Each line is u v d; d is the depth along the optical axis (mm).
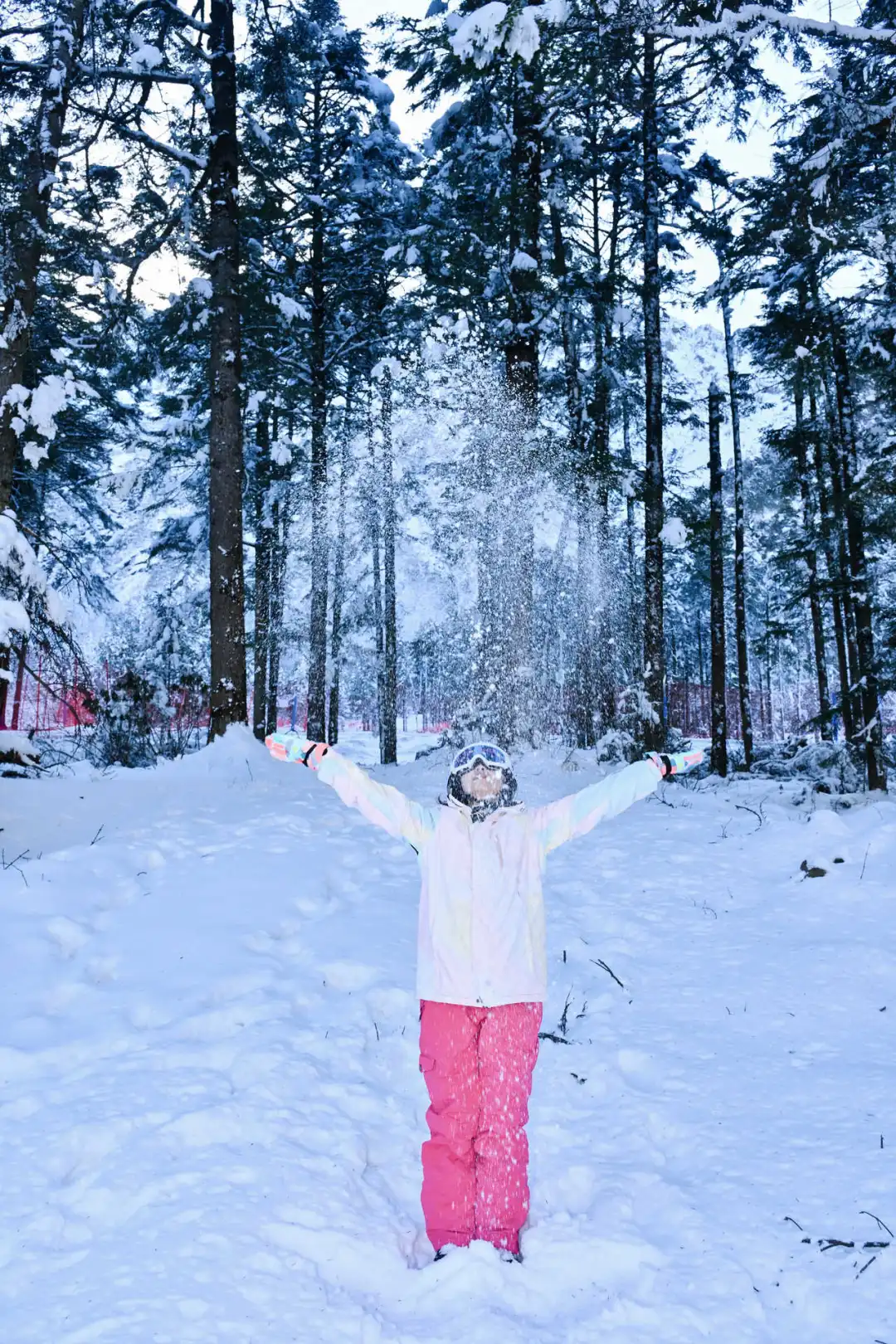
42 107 9664
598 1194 3012
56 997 4328
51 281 16516
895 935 5270
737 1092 3658
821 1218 2775
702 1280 2535
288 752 2932
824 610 26344
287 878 6281
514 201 13758
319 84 19422
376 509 19766
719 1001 4609
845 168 11000
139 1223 2611
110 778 9797
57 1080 3494
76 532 23531
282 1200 2783
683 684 40438
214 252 12633
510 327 13703
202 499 22812
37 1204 2705
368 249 19828
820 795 11000
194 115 12953
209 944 4984
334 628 22719
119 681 14820
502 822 2971
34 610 8406
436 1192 2771
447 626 19594
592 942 5559
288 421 21172
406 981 4676
